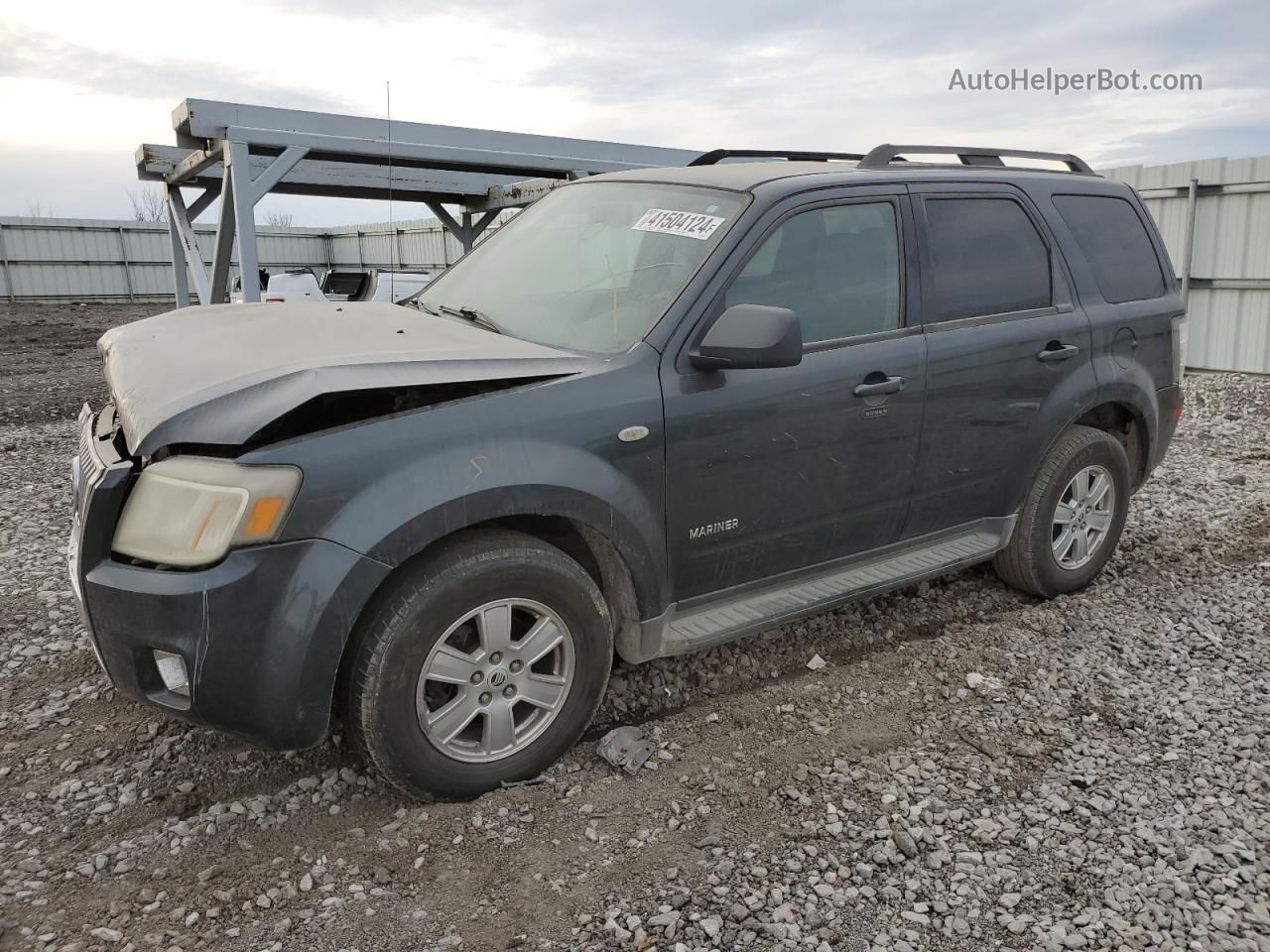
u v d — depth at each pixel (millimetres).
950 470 3783
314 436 2430
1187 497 6262
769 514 3264
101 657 2537
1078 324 4156
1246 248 12312
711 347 2873
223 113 8172
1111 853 2568
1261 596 4477
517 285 3527
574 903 2352
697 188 3439
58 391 11969
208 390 2475
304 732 2471
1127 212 4617
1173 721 3301
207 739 3125
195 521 2369
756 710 3373
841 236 3438
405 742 2588
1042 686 3559
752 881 2441
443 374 2607
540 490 2666
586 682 2922
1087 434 4281
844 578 3617
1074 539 4402
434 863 2496
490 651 2703
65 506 6176
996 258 3939
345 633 2428
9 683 3547
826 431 3322
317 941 2209
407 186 10898
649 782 2900
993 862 2527
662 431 2926
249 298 8508
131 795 2812
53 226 29953
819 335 3340
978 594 4508
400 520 2453
